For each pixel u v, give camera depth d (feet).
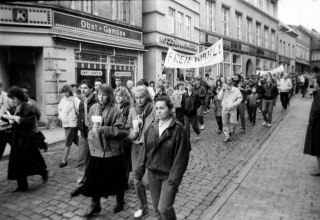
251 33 114.93
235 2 100.07
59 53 40.93
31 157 18.76
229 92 32.22
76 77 44.45
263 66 126.21
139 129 15.53
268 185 19.60
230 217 15.20
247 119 48.16
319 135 20.80
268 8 133.08
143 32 62.39
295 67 184.85
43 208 16.26
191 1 73.97
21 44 37.96
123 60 54.65
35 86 41.01
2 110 21.17
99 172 14.74
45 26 38.63
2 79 39.40
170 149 11.79
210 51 42.60
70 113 23.75
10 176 18.22
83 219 15.05
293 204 16.65
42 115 40.78
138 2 56.95
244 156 26.78
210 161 25.27
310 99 80.23
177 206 16.65
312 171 22.33
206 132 38.22
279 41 148.05
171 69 67.62
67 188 19.10
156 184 12.28
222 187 19.56
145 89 15.90
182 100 32.50
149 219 14.94
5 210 16.01
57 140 32.76
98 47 47.62
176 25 68.49
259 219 14.94
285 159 25.57
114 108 15.11
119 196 15.58
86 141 18.17
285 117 49.03
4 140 20.56
